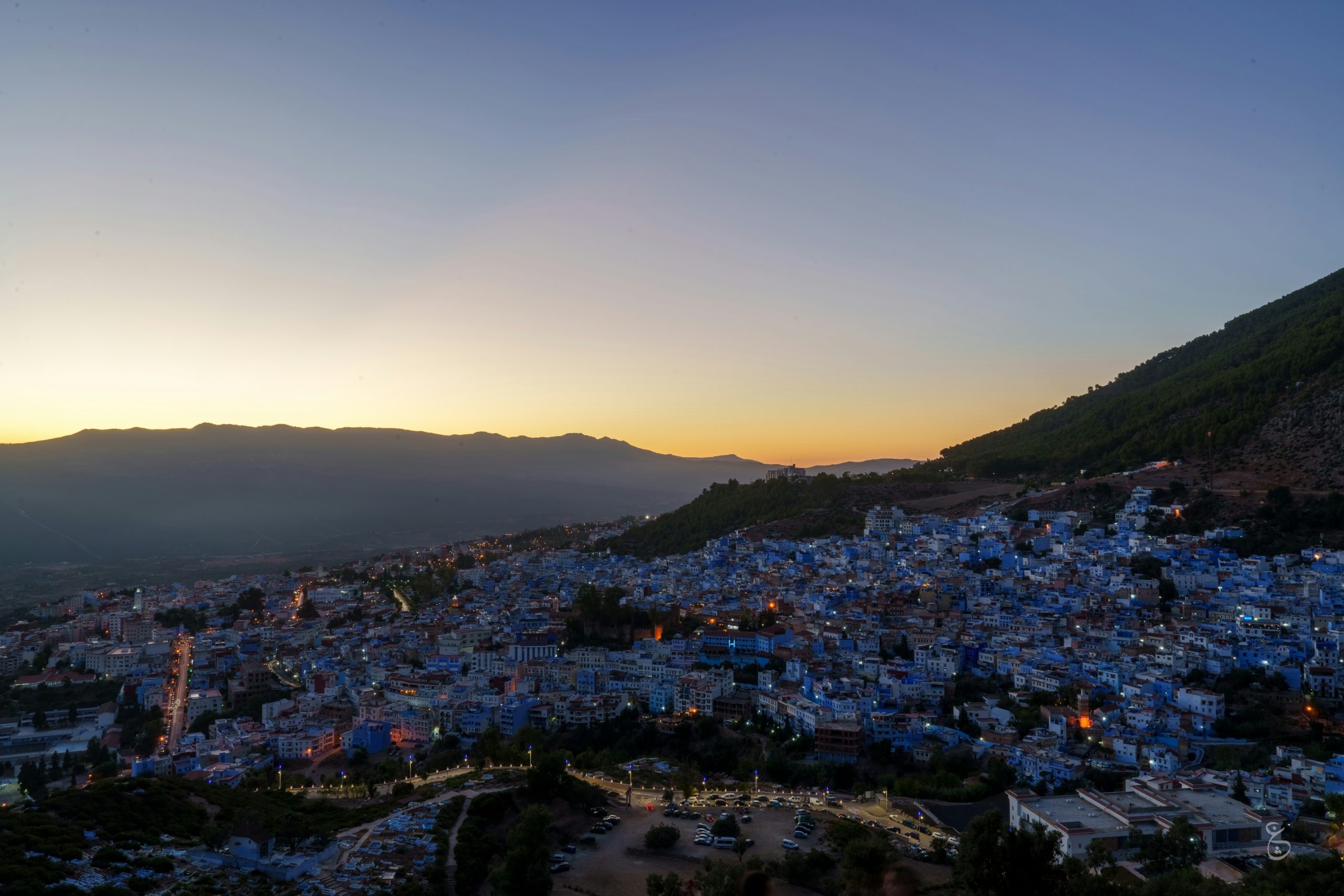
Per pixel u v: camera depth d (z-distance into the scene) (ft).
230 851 577.02
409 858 606.14
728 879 536.01
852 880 559.38
